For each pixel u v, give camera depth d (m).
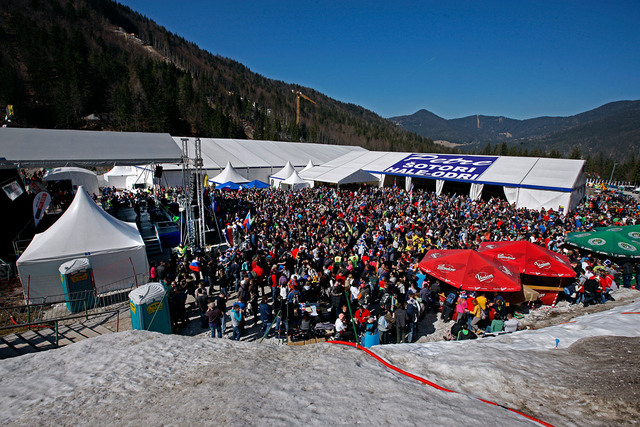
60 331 8.88
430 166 35.34
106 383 3.64
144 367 4.04
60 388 3.55
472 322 8.94
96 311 10.28
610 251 12.34
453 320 10.02
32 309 10.27
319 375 3.67
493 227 17.70
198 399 3.17
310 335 8.51
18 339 8.37
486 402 3.31
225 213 20.83
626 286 11.97
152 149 17.19
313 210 21.17
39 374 3.91
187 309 10.73
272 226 17.23
